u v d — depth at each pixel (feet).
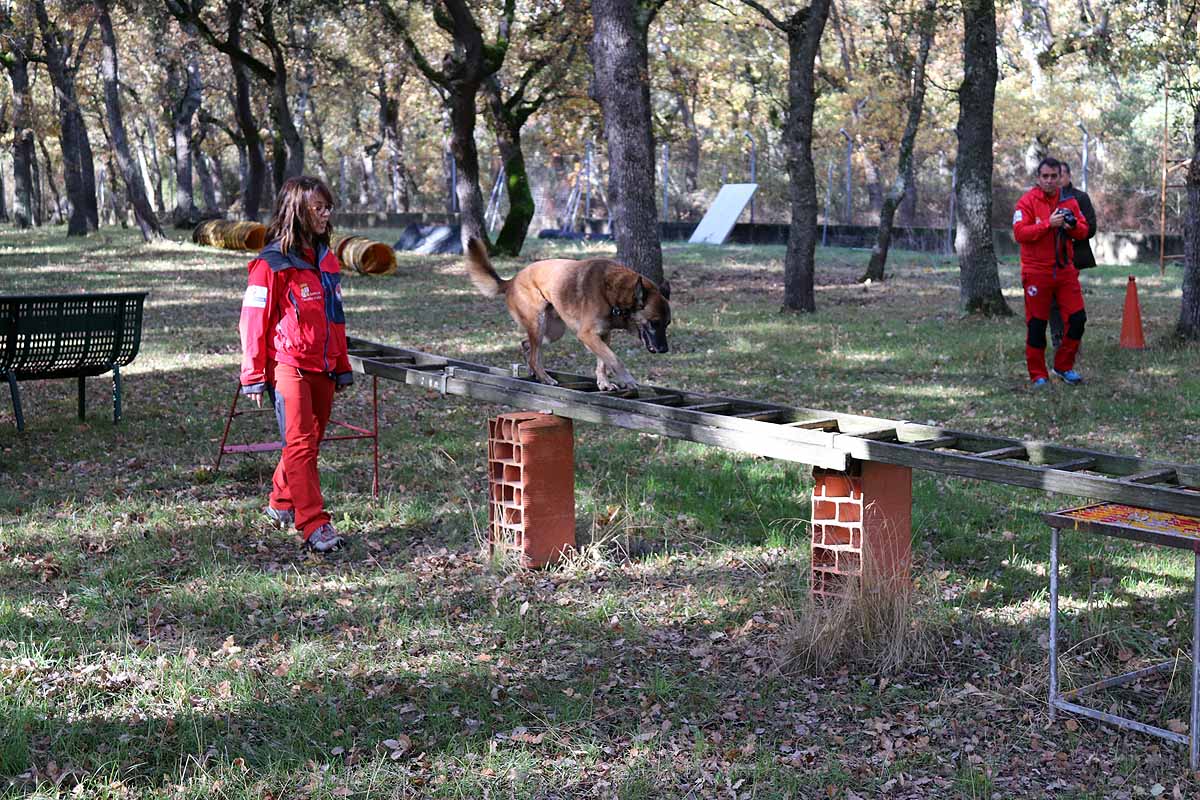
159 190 199.52
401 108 173.37
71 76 124.26
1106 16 55.11
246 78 112.68
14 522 21.52
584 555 19.57
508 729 13.29
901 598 15.55
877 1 74.23
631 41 51.31
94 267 81.46
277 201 20.40
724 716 13.62
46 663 14.80
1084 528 12.64
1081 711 13.28
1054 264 35.22
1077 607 17.07
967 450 16.42
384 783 11.90
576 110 103.91
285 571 19.13
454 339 48.57
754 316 57.11
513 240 94.73
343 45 111.65
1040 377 36.27
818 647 15.01
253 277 19.99
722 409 19.52
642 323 21.85
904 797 11.70
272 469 25.99
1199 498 11.91
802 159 58.08
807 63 57.11
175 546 20.31
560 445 19.35
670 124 121.08
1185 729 12.94
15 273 76.02
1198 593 11.88
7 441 28.55
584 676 14.79
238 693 14.07
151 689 14.20
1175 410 31.42
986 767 12.25
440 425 31.14
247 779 12.00
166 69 125.08
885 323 53.47
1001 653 15.46
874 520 16.38
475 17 94.22
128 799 11.54
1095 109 145.07
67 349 29.66
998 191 129.90
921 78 77.15
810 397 35.19
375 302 63.26
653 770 12.22
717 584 18.39
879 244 81.10
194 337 48.34
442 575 18.95
